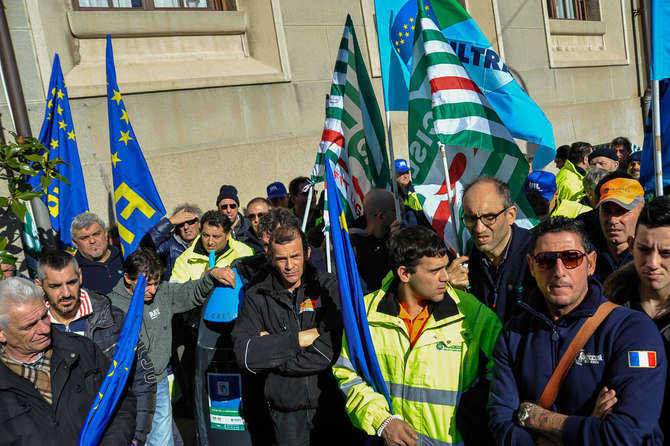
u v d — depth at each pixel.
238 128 7.15
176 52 6.91
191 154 6.70
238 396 3.44
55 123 5.03
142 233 4.55
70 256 3.28
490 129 3.61
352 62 4.48
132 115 6.31
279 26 7.43
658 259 2.29
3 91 5.56
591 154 6.20
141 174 4.57
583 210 4.80
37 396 2.61
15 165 4.48
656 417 2.00
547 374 2.18
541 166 4.24
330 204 2.69
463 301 2.66
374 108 4.50
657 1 3.73
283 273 3.05
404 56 4.35
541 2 11.04
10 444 2.54
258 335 3.05
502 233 3.04
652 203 2.34
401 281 2.62
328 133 4.51
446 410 2.52
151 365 3.18
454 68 3.60
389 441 2.45
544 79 11.11
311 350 2.94
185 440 4.89
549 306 2.25
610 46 12.97
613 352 2.08
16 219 5.42
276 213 3.41
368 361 2.66
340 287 2.68
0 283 2.58
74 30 6.07
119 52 6.47
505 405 2.27
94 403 2.61
